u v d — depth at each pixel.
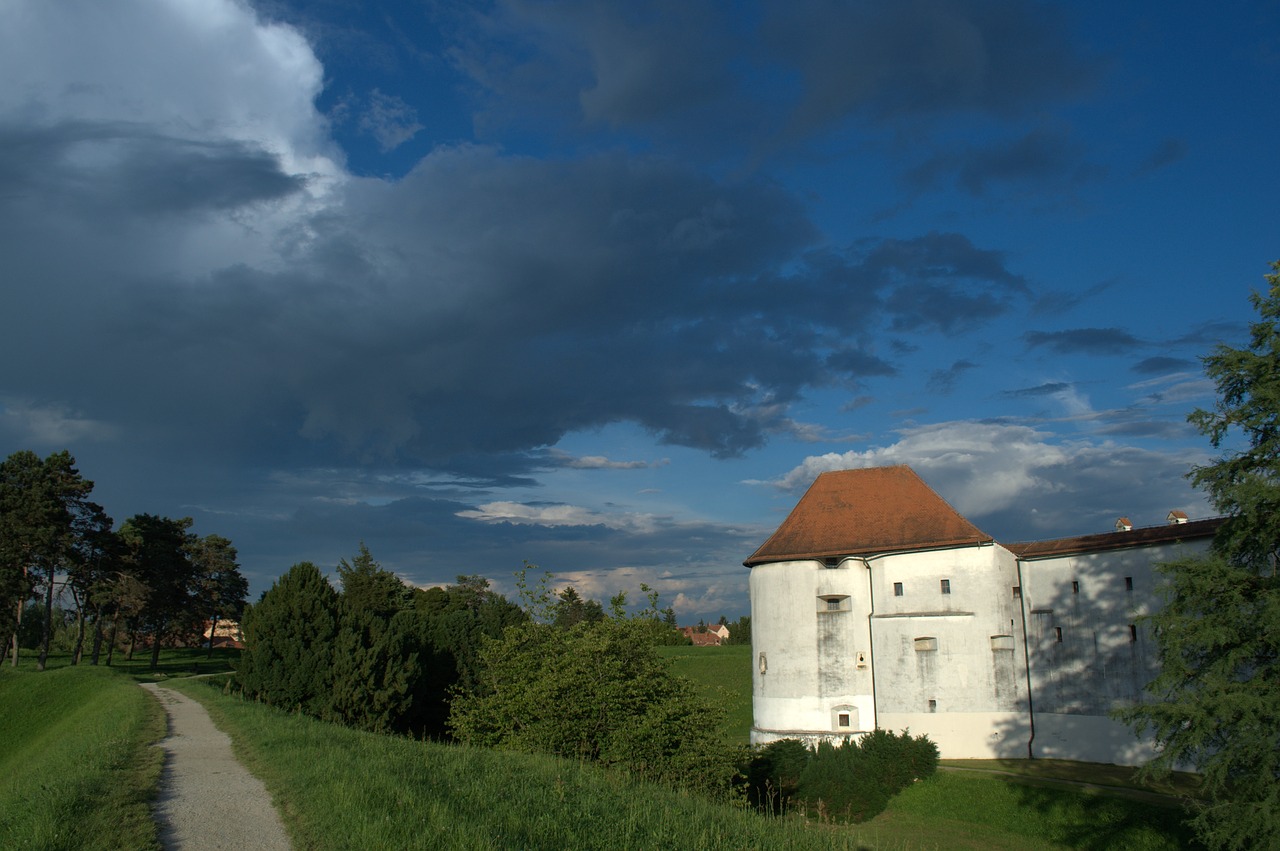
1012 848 38.59
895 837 39.88
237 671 42.69
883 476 58.97
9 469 74.19
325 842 12.56
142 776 17.66
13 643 85.94
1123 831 37.34
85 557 78.31
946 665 52.56
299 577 44.72
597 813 14.80
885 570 55.00
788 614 55.50
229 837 13.20
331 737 23.91
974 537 52.94
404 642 50.88
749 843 14.20
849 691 53.66
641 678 28.17
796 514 59.12
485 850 11.54
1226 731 27.22
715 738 28.00
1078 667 49.59
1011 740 50.97
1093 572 49.66
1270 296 28.80
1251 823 25.41
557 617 35.09
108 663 91.31
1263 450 28.02
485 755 22.05
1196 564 28.56
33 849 11.73
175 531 90.88
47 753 31.02
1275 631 26.22
